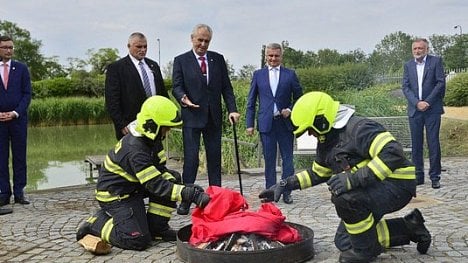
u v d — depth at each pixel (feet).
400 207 13.75
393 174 13.52
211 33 20.98
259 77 22.02
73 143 58.54
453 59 120.57
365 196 13.34
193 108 20.77
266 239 14.58
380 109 39.75
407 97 24.48
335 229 17.89
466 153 35.58
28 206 22.98
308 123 13.38
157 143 16.66
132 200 16.62
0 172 23.24
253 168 31.60
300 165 32.71
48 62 202.28
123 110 21.01
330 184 13.24
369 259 14.06
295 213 20.25
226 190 15.53
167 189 15.55
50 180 34.01
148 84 21.18
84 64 162.81
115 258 15.57
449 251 15.08
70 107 87.40
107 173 16.67
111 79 20.81
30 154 48.47
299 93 22.11
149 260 15.29
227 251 13.70
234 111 21.31
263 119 21.75
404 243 14.42
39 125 86.74
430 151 24.17
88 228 16.89
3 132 23.16
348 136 13.38
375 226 13.87
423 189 23.89
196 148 21.02
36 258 15.89
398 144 13.05
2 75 23.26
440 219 18.66
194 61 20.98
